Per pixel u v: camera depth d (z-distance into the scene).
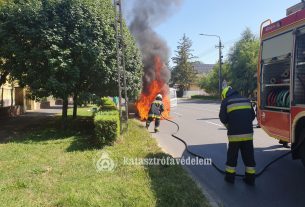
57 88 11.99
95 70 12.51
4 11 12.20
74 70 11.98
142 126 15.05
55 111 24.52
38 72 12.23
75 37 12.12
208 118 20.67
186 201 5.43
